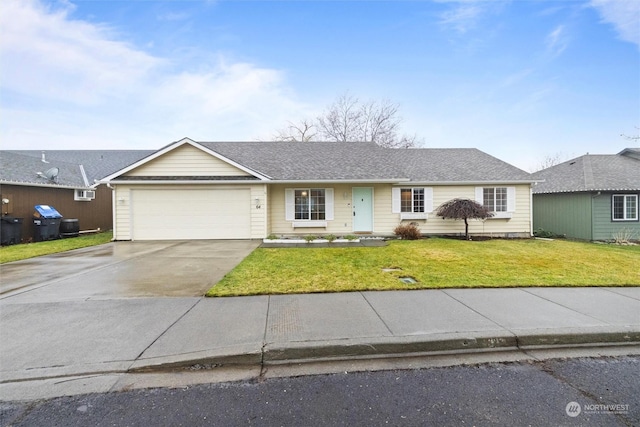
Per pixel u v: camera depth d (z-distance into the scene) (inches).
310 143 629.9
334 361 118.4
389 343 123.3
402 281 216.5
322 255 325.4
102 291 195.6
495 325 139.3
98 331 135.4
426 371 111.2
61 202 583.8
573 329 135.3
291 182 472.4
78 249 378.0
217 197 466.3
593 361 118.4
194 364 113.0
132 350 118.8
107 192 710.5
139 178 456.4
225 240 458.0
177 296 184.9
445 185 517.7
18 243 470.0
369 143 637.3
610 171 546.9
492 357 121.5
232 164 464.1
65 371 106.1
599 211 498.0
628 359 120.0
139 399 94.0
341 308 162.2
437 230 518.6
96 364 110.1
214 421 84.0
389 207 517.0
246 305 167.9
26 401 92.3
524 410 89.1
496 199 518.3
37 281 220.8
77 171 687.7
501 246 395.9
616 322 143.1
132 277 232.2
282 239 429.4
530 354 124.0
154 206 461.7
